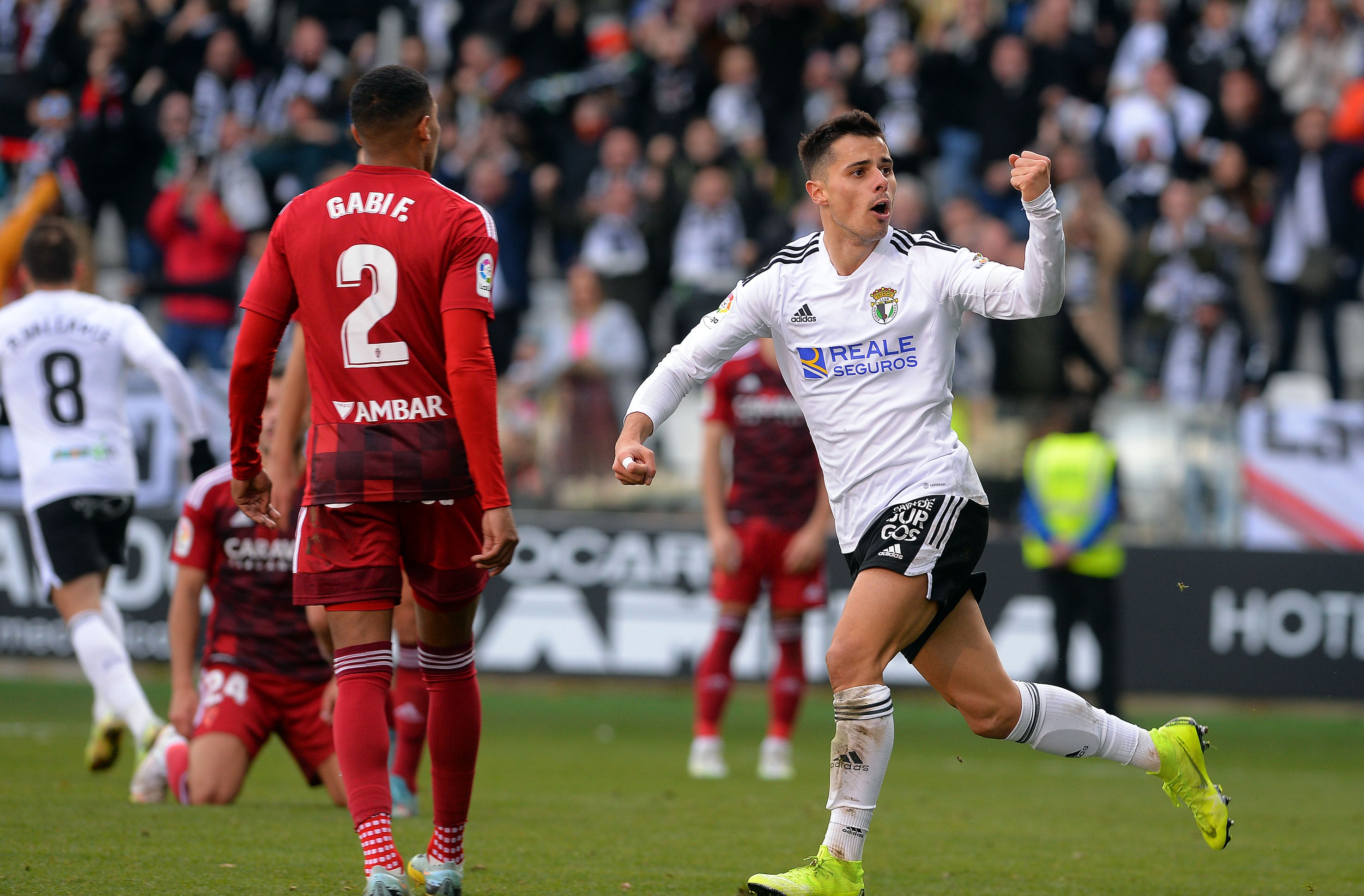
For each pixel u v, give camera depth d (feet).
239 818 56.95
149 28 153.17
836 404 42.83
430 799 66.85
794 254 43.88
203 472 68.90
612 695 128.67
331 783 61.98
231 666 62.64
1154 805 74.18
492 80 158.51
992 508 116.16
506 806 66.95
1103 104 156.15
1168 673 115.14
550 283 153.07
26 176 146.61
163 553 116.47
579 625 118.01
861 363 42.45
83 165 144.36
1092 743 44.60
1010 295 40.63
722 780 80.74
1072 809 71.77
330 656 55.83
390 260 40.24
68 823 54.70
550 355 139.74
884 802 73.46
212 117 151.64
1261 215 143.33
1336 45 155.12
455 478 40.86
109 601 71.31
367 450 40.42
